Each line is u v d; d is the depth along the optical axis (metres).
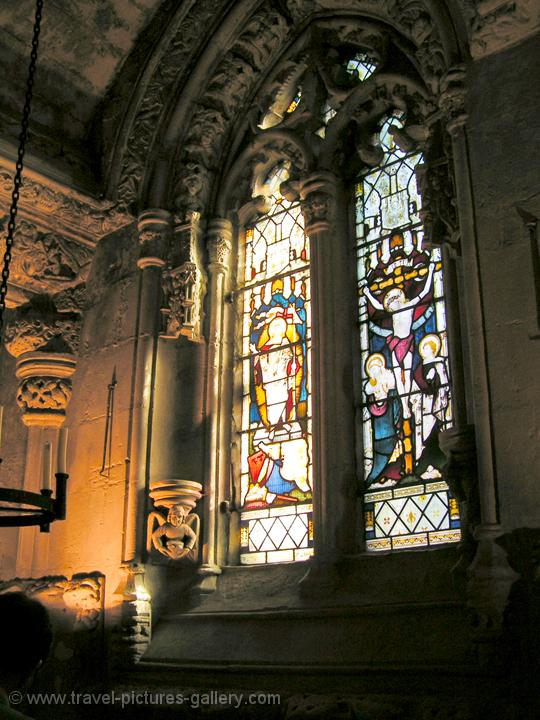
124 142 9.27
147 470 8.27
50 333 9.22
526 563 5.36
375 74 8.12
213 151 9.32
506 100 6.29
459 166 6.39
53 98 9.27
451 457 6.04
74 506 8.67
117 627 7.75
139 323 8.75
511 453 5.61
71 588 8.15
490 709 5.29
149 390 8.52
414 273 7.60
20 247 9.01
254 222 9.23
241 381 8.68
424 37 7.21
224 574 7.93
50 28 8.80
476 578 5.48
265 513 8.00
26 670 2.39
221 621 7.42
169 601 7.96
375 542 7.14
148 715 6.95
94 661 7.82
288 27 8.98
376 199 8.19
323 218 8.12
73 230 9.36
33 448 9.10
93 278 9.53
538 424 5.53
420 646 6.01
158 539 7.93
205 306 8.84
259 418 8.38
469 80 6.55
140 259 8.90
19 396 9.20
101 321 9.23
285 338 8.44
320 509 7.26
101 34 9.09
